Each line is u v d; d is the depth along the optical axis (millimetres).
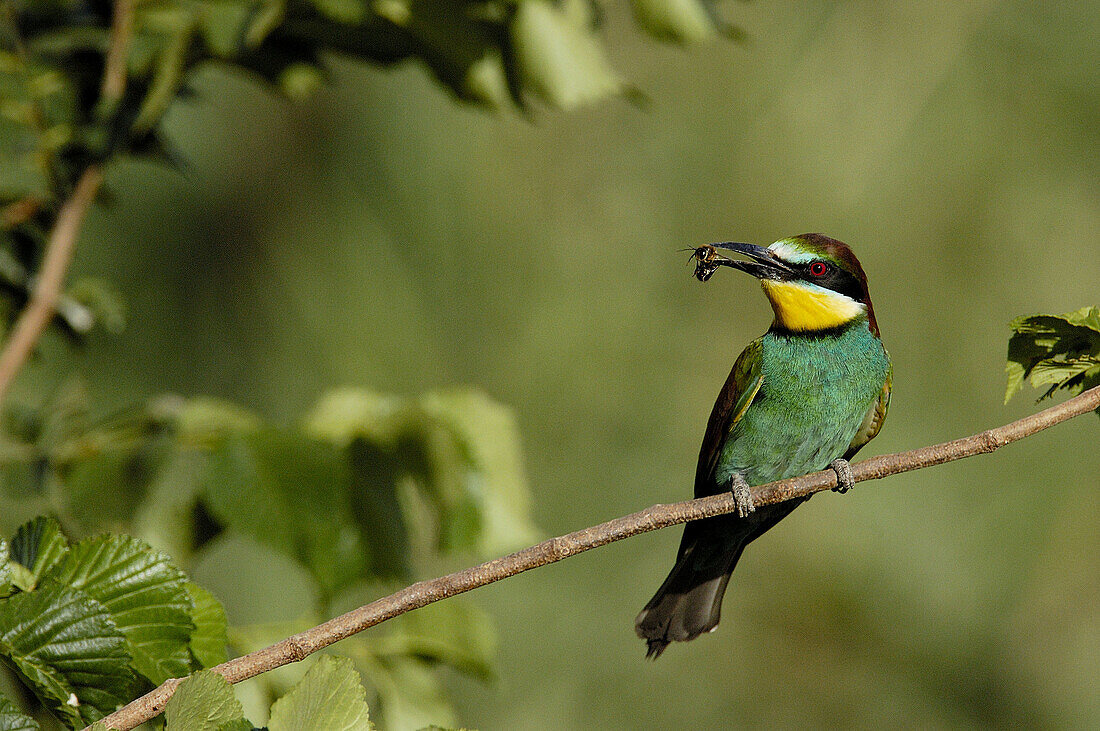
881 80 11570
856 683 11773
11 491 6125
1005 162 11547
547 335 11016
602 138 11516
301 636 3883
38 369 9266
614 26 11727
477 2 6234
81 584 3879
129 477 6047
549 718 11242
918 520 11625
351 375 10406
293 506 5484
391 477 5844
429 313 10727
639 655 11602
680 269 11555
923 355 11695
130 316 10023
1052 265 11578
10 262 6629
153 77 6648
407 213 10797
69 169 6645
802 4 11727
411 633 5621
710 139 11578
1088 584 11656
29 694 4527
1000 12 11609
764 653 11953
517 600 11430
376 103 10852
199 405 6086
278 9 6098
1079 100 11562
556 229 11289
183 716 3377
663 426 11383
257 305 10477
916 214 11594
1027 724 11664
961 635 11758
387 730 5441
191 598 3982
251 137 10633
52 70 6664
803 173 11484
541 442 11148
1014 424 4719
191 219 10383
